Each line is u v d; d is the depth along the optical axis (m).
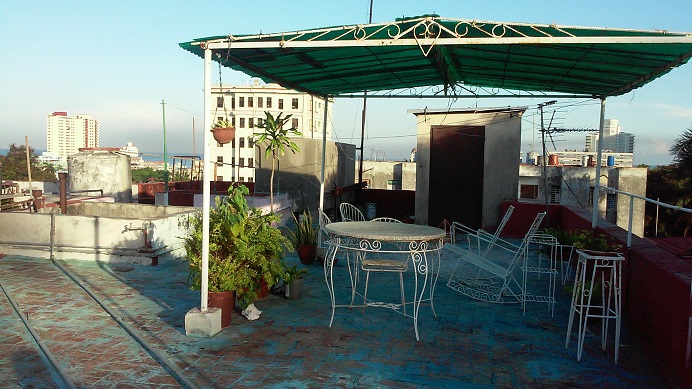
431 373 4.09
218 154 74.69
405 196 19.80
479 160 13.30
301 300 6.17
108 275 7.27
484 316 5.71
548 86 6.95
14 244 8.48
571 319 4.75
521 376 4.07
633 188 27.81
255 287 5.50
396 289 6.88
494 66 6.12
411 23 4.43
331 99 8.75
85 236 8.22
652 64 5.09
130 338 4.75
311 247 8.34
